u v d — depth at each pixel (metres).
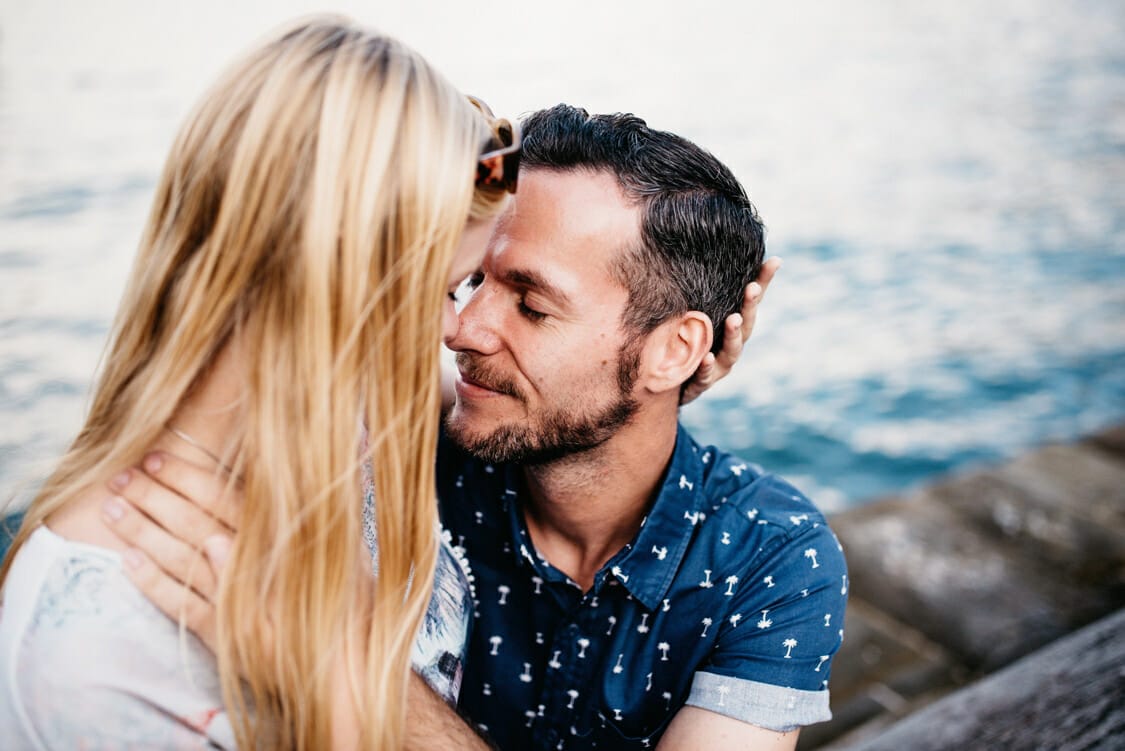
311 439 0.90
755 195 11.73
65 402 5.49
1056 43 21.28
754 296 1.44
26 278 7.30
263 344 0.89
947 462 6.48
